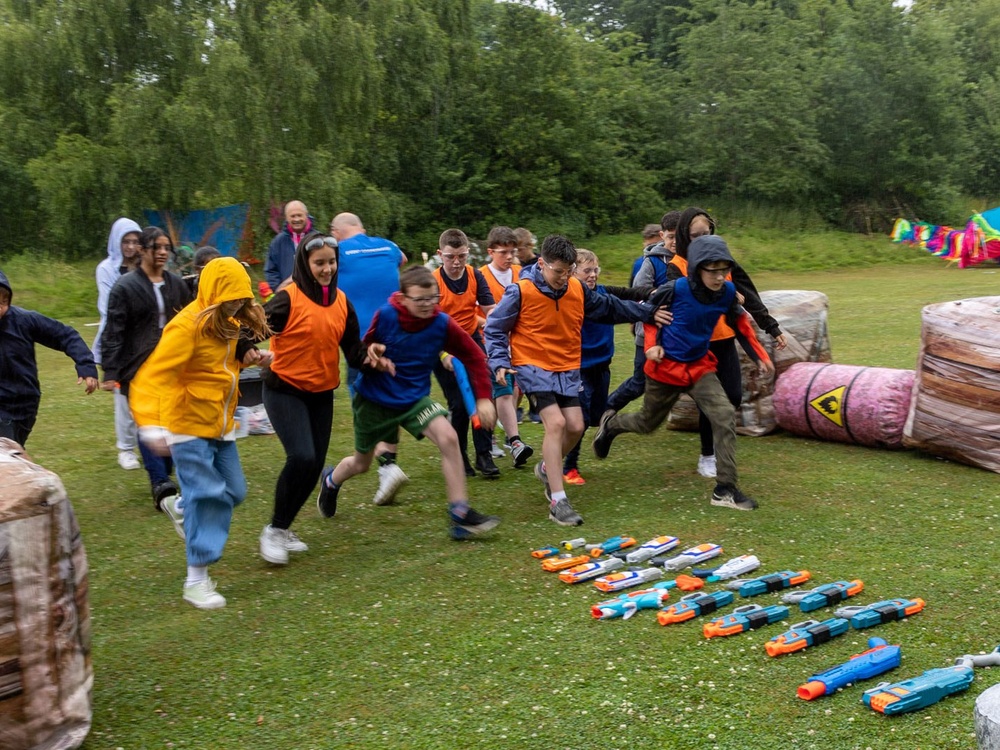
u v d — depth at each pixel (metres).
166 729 3.52
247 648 4.20
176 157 22.78
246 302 4.58
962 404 6.54
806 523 5.65
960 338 6.53
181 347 4.48
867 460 7.02
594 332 7.02
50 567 3.23
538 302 5.78
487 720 3.50
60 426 9.30
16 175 26.53
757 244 32.16
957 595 4.50
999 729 2.62
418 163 33.28
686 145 37.72
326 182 24.61
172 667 4.03
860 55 37.03
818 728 3.34
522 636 4.23
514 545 5.49
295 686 3.83
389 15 27.75
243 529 5.99
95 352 7.43
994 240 27.89
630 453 7.66
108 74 24.14
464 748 3.32
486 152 34.53
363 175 32.03
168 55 24.20
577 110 34.31
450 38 33.06
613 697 3.63
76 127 24.95
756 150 36.72
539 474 6.24
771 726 3.37
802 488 6.36
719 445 6.03
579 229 33.72
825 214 37.06
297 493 5.17
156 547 5.68
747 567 4.90
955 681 3.54
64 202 23.23
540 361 5.90
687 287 5.96
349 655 4.09
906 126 37.03
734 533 5.54
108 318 6.28
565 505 5.87
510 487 6.79
